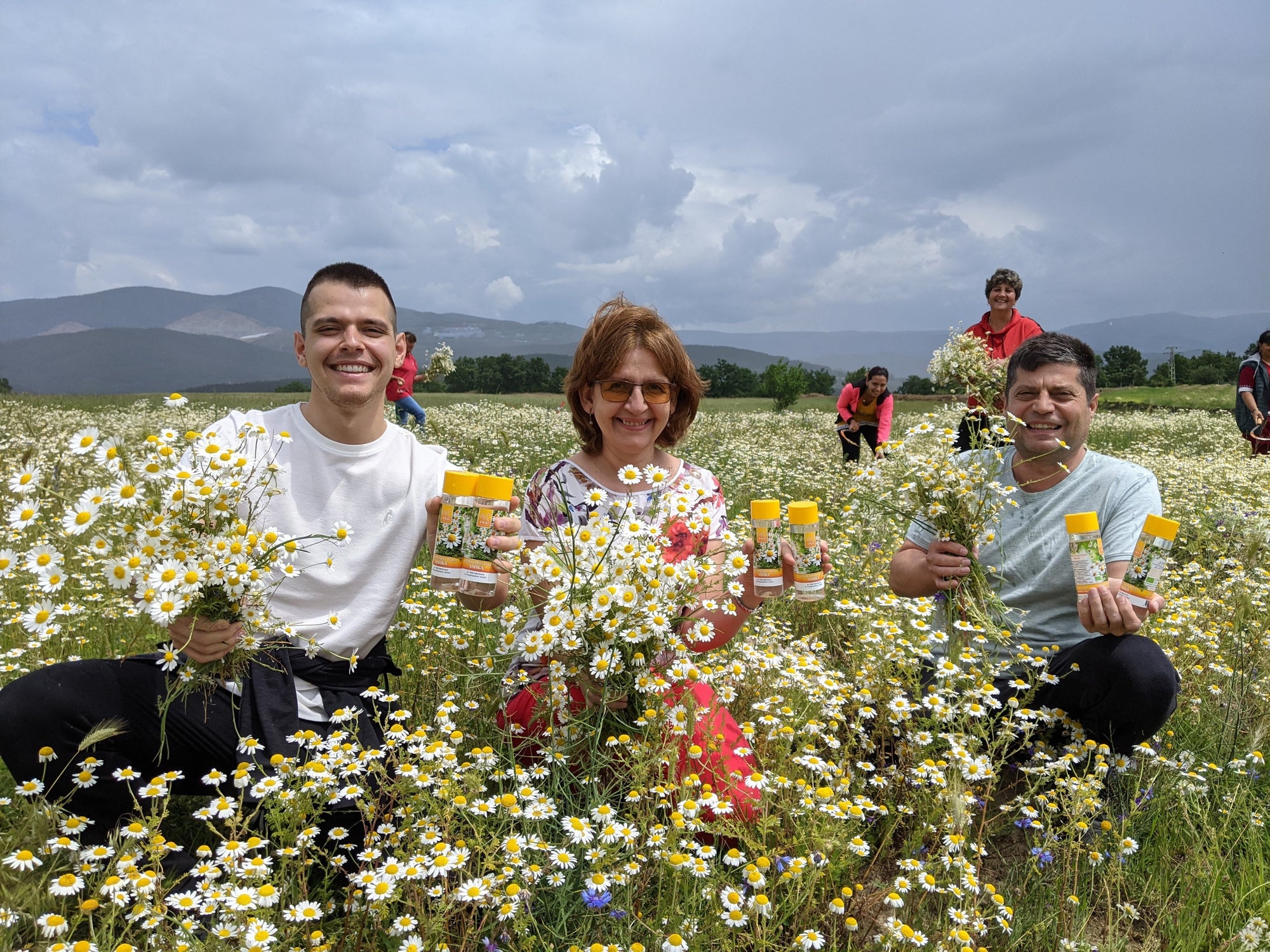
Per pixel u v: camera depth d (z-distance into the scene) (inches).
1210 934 83.3
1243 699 125.0
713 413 855.1
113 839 74.9
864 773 102.7
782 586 101.1
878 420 381.4
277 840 81.1
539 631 87.5
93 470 90.6
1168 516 233.1
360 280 97.6
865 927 83.0
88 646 132.0
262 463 91.0
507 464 361.4
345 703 96.6
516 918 69.3
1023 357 119.8
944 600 125.5
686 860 72.5
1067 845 91.4
